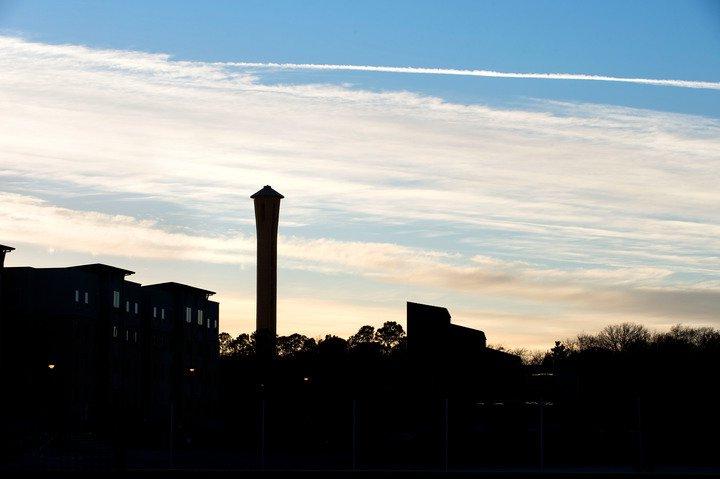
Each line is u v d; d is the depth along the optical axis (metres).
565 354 160.00
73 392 123.38
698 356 134.50
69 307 124.50
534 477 53.75
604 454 73.62
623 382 121.62
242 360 147.75
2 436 82.44
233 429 101.94
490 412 94.50
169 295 149.25
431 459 76.19
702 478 53.62
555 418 92.88
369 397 105.50
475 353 118.31
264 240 169.50
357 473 55.38
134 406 130.25
